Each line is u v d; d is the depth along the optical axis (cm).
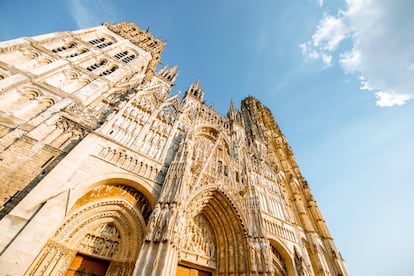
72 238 1510
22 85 2031
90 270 1520
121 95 3062
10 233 1109
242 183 3023
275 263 2647
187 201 2042
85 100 2367
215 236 2405
